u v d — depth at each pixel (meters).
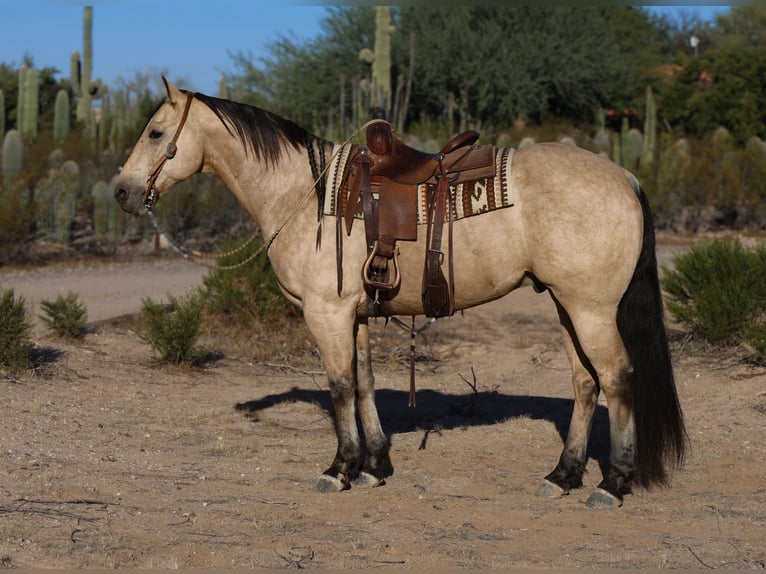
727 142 26.89
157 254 19.05
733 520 5.05
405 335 10.88
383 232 5.27
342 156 5.53
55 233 19.00
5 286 14.55
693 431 6.93
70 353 9.42
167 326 9.31
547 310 12.93
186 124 5.70
